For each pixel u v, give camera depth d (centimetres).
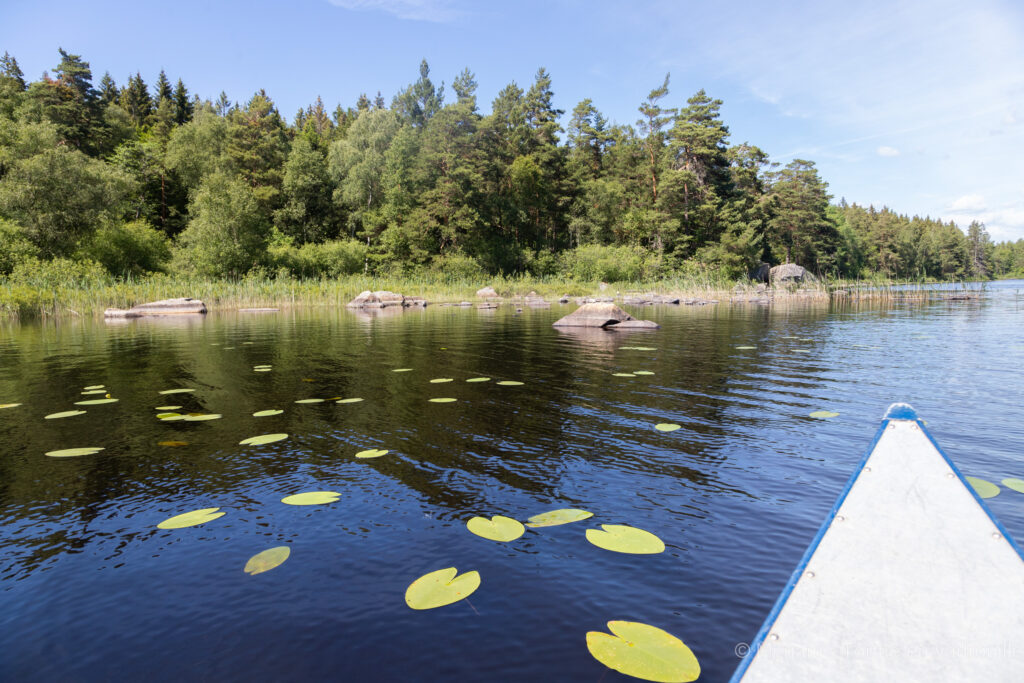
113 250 3011
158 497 293
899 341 943
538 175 4881
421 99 5753
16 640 175
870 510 97
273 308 2292
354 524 257
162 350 926
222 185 3653
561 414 465
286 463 346
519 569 214
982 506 91
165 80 8000
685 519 257
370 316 1858
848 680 83
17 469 338
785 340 986
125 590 204
